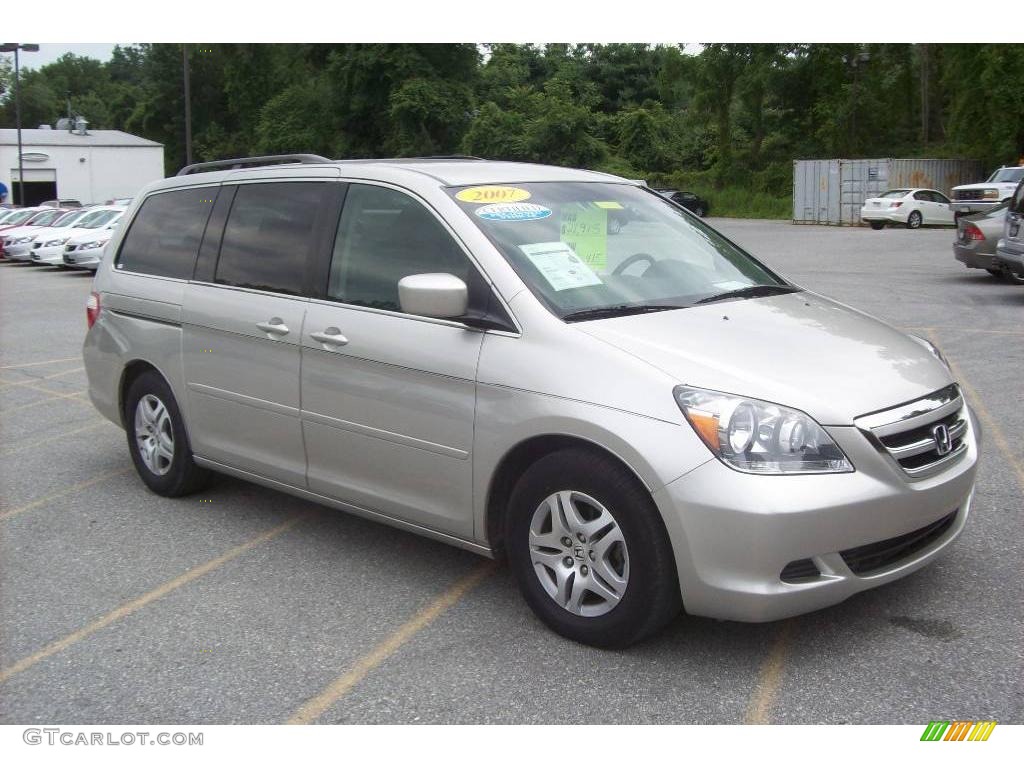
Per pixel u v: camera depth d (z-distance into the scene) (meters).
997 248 13.94
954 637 3.62
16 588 4.36
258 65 61.59
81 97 114.56
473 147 48.69
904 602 3.91
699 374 3.37
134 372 5.66
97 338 5.79
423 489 4.03
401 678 3.46
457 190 4.21
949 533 3.71
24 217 33.06
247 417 4.81
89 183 59.41
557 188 4.51
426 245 4.11
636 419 3.32
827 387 3.40
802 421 3.25
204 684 3.47
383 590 4.23
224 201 5.17
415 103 45.88
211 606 4.11
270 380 4.62
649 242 4.42
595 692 3.33
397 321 4.08
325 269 4.47
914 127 54.97
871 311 12.61
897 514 3.34
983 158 43.12
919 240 27.69
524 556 3.74
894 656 3.49
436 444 3.91
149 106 72.50
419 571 4.44
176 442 5.37
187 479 5.43
